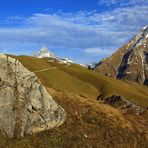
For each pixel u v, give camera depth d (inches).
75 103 2778.1
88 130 2484.0
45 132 2326.5
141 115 3112.7
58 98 2773.1
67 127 2440.9
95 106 2834.6
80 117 2610.7
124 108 3319.4
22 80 2324.1
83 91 5132.9
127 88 6127.0
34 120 2298.2
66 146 2273.6
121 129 2615.7
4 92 2222.0
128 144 2477.9
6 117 2182.6
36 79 2399.1
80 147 2304.4
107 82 5851.4
